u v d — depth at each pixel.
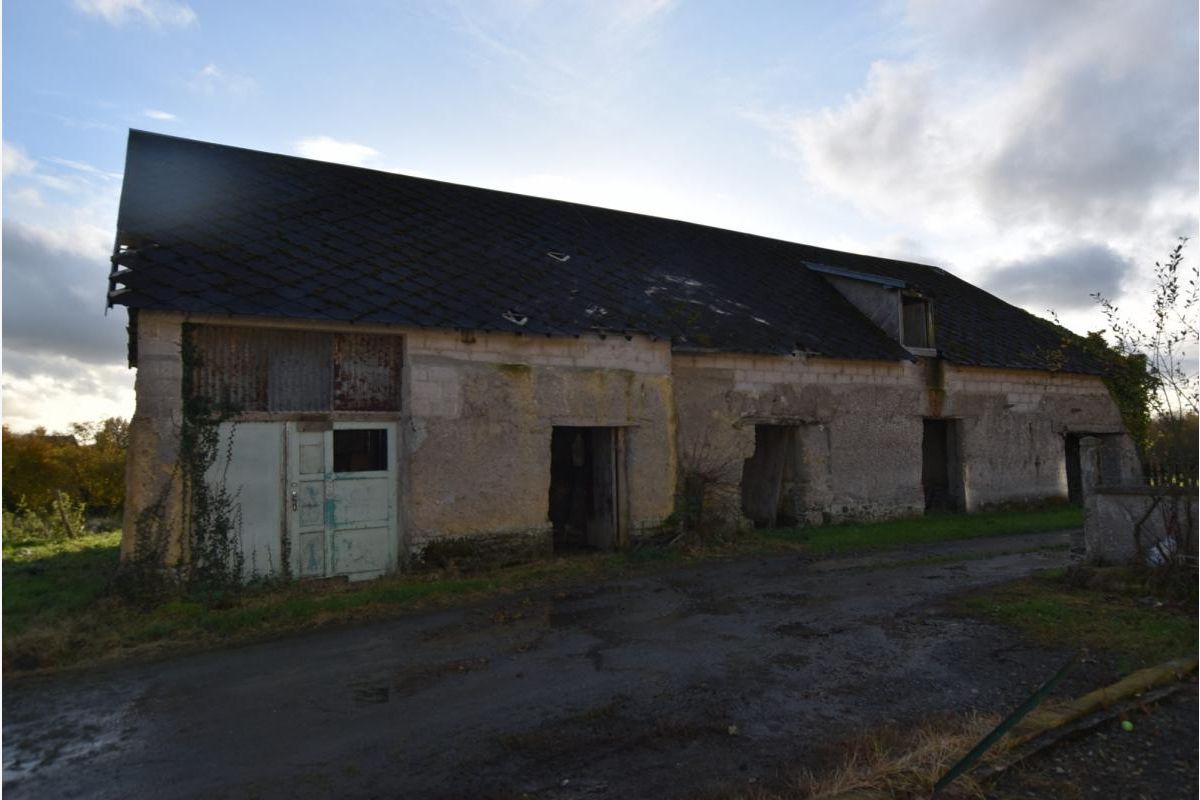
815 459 13.43
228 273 8.77
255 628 6.94
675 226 17.30
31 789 3.91
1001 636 6.36
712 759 4.11
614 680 5.42
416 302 9.62
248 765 4.12
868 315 15.60
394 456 9.45
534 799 3.68
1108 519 8.25
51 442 21.14
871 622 6.92
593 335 10.66
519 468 9.96
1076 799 3.59
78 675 5.71
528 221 14.17
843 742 4.29
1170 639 5.93
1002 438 16.14
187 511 8.00
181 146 12.00
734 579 8.99
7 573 9.91
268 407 8.66
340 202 11.94
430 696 5.14
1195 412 7.67
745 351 12.32
